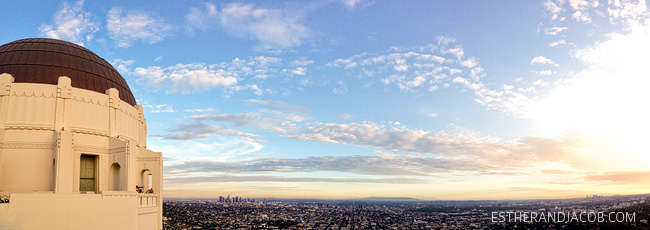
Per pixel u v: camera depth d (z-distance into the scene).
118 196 32.41
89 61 41.41
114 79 42.66
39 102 35.28
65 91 36.09
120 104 40.19
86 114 36.97
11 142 34.09
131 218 33.25
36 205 28.08
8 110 34.50
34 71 37.34
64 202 29.30
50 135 35.03
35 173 34.12
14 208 27.23
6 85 34.78
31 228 27.69
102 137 37.75
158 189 41.00
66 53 40.31
